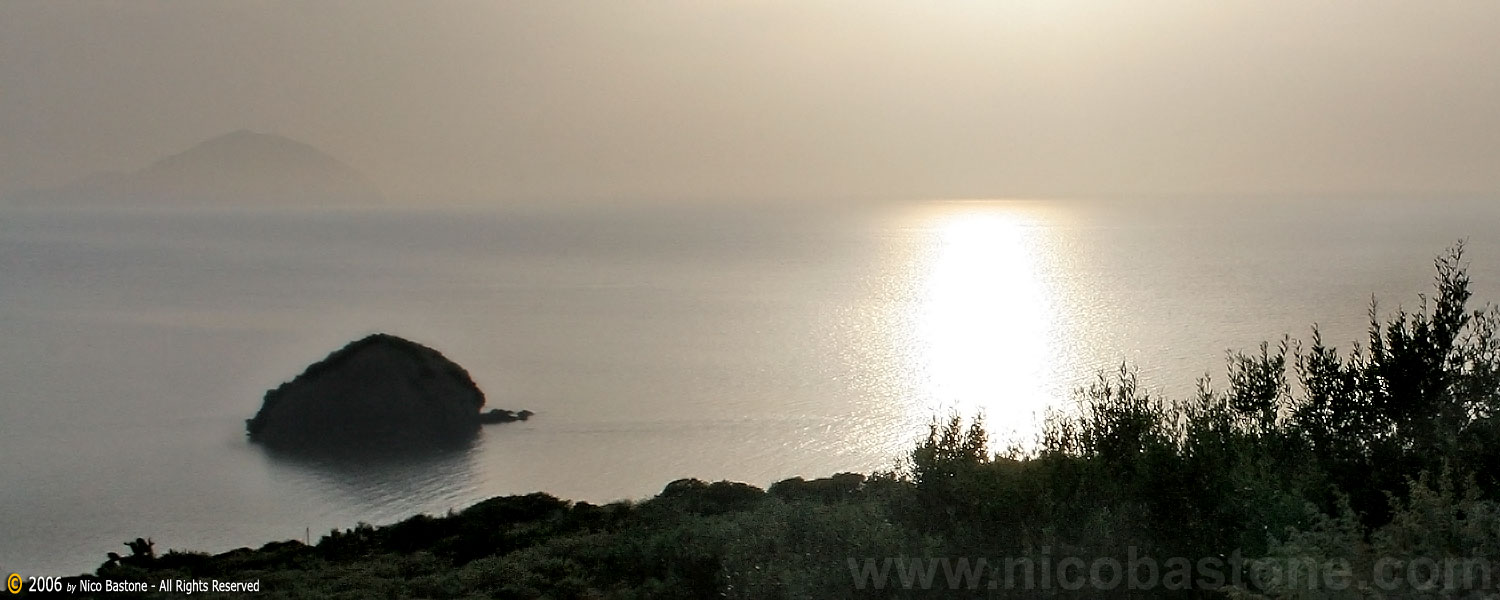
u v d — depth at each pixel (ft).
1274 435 42.93
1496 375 41.39
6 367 357.82
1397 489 38.32
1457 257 43.98
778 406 256.32
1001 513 36.70
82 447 231.30
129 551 146.00
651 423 242.58
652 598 43.11
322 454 220.23
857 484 80.64
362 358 246.88
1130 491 36.63
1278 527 33.27
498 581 50.80
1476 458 39.11
